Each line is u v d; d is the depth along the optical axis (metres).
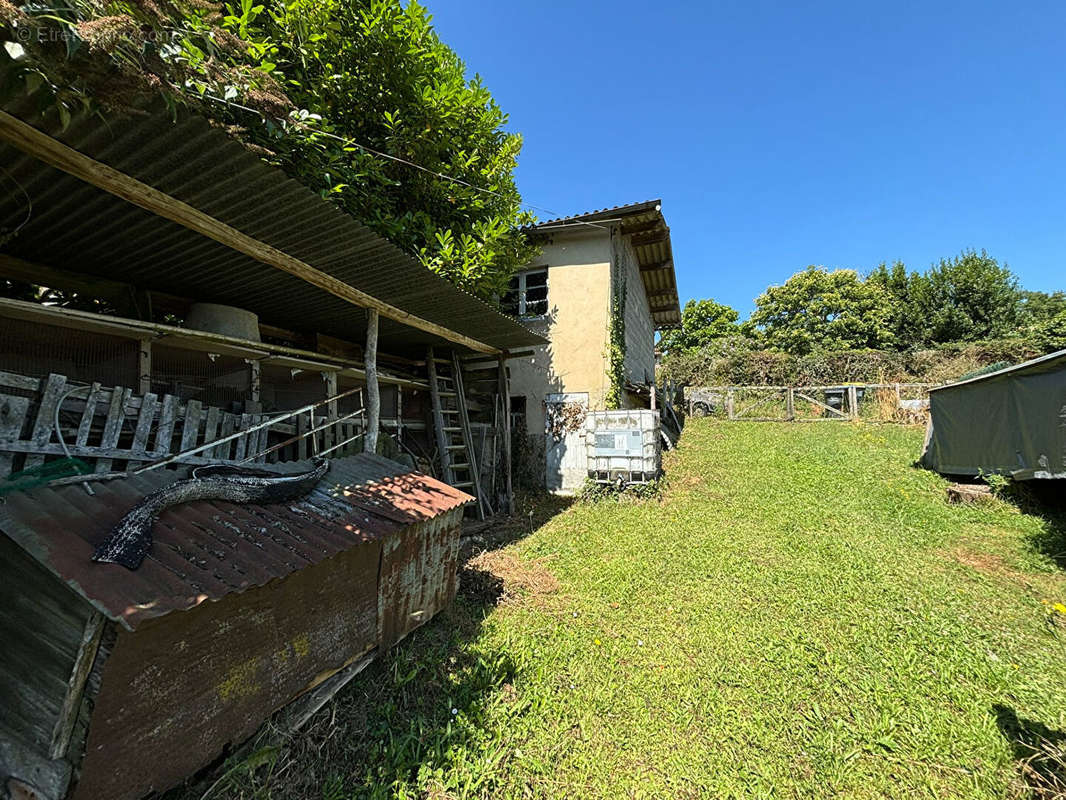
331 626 2.80
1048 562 5.08
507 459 8.25
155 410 3.15
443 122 6.16
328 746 2.56
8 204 2.81
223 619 2.15
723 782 2.49
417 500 3.74
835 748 2.71
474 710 2.95
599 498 8.34
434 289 4.52
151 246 3.50
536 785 2.47
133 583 1.84
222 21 4.20
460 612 4.15
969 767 2.57
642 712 3.01
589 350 10.07
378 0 5.52
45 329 3.20
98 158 2.29
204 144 2.21
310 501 3.18
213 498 2.69
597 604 4.43
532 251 9.14
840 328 27.16
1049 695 3.07
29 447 2.44
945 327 25.08
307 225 3.12
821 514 6.87
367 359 4.80
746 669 3.43
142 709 1.83
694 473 9.45
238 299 4.90
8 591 1.95
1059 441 6.11
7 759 1.73
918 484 8.08
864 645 3.69
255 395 4.50
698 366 22.73
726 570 5.12
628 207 9.52
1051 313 24.42
